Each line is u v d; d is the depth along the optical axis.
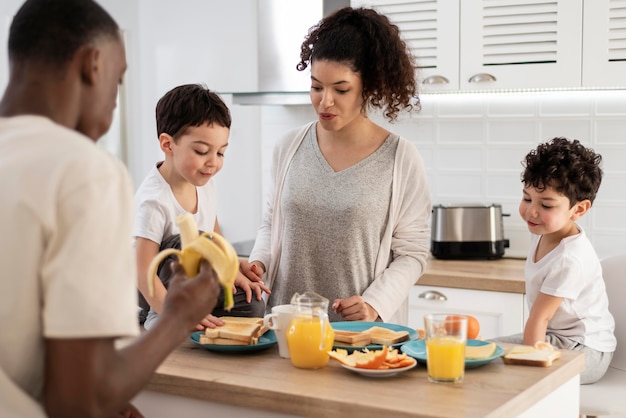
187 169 2.12
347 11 2.21
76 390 1.12
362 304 2.11
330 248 2.25
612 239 3.42
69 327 1.11
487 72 3.23
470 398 1.49
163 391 1.67
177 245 2.09
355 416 1.46
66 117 1.23
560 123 3.47
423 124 3.71
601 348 2.36
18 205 1.14
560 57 3.12
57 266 1.12
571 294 2.30
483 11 3.21
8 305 1.16
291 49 3.52
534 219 2.37
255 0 3.86
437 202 3.72
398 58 2.20
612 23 3.04
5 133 1.19
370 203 2.23
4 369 1.18
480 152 3.62
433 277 3.14
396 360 1.65
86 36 1.22
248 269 2.18
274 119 3.95
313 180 2.29
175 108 2.11
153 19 4.12
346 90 2.15
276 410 1.55
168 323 1.30
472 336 1.90
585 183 2.34
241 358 1.79
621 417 3.31
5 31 4.34
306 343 1.68
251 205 4.04
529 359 1.72
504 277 3.04
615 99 3.38
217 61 3.98
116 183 1.17
